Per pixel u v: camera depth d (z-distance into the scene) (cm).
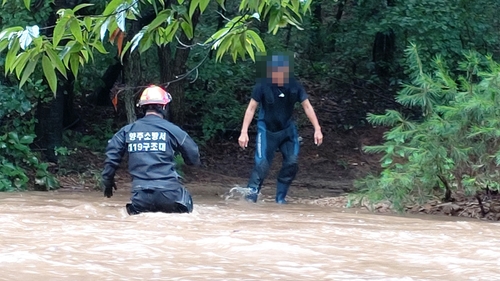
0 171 1044
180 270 331
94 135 1511
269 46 1588
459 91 842
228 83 1720
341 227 539
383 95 1920
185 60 1424
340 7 1905
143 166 640
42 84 1145
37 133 1234
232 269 337
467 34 1529
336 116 1831
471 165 789
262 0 334
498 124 764
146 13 1148
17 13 1017
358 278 323
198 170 1407
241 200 874
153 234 452
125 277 312
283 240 438
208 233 466
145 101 665
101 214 607
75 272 319
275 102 866
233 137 1688
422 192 809
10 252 361
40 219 531
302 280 316
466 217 788
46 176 1077
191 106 1708
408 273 340
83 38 329
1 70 1109
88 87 1579
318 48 2038
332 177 1455
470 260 379
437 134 794
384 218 662
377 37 1934
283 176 878
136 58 1256
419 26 1448
